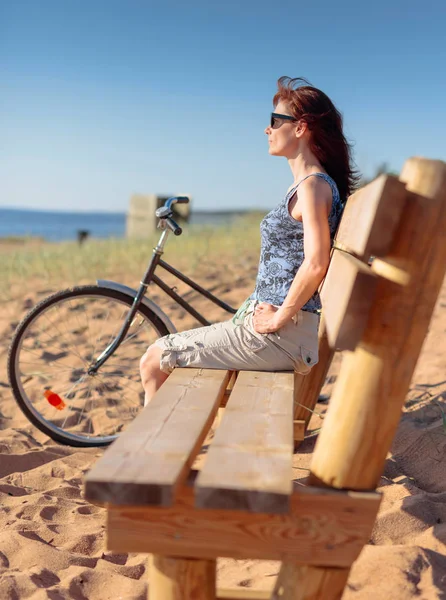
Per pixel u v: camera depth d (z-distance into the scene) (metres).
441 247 1.77
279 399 2.34
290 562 1.78
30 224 133.38
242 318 2.83
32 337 5.96
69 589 2.34
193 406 2.22
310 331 2.75
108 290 3.85
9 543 2.64
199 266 8.34
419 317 1.79
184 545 1.77
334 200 2.58
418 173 1.79
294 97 2.67
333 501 1.77
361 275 1.74
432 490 3.04
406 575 2.24
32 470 3.49
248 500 1.56
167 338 2.89
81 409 4.43
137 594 2.31
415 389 4.22
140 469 1.65
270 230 2.73
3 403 4.59
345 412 1.83
